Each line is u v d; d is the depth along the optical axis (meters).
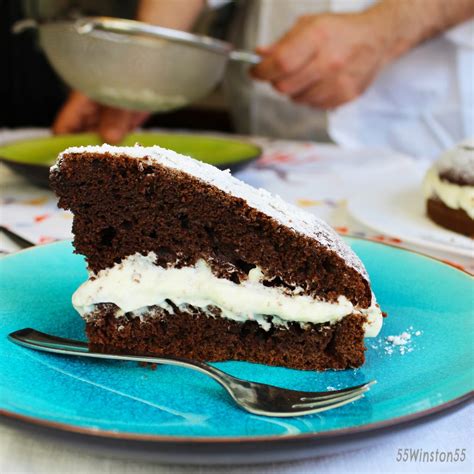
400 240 0.54
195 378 0.38
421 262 0.48
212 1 1.03
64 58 0.69
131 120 0.81
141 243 0.42
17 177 0.70
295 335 0.41
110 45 0.66
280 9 1.03
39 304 0.44
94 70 0.68
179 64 0.69
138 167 0.41
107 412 0.35
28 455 0.34
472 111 0.95
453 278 0.46
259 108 1.08
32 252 0.48
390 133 1.00
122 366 0.39
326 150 0.85
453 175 0.55
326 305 0.41
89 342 0.42
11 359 0.39
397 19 0.87
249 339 0.42
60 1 1.17
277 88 0.86
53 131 0.84
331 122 1.00
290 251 0.41
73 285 0.46
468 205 0.54
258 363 0.42
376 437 0.33
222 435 0.33
